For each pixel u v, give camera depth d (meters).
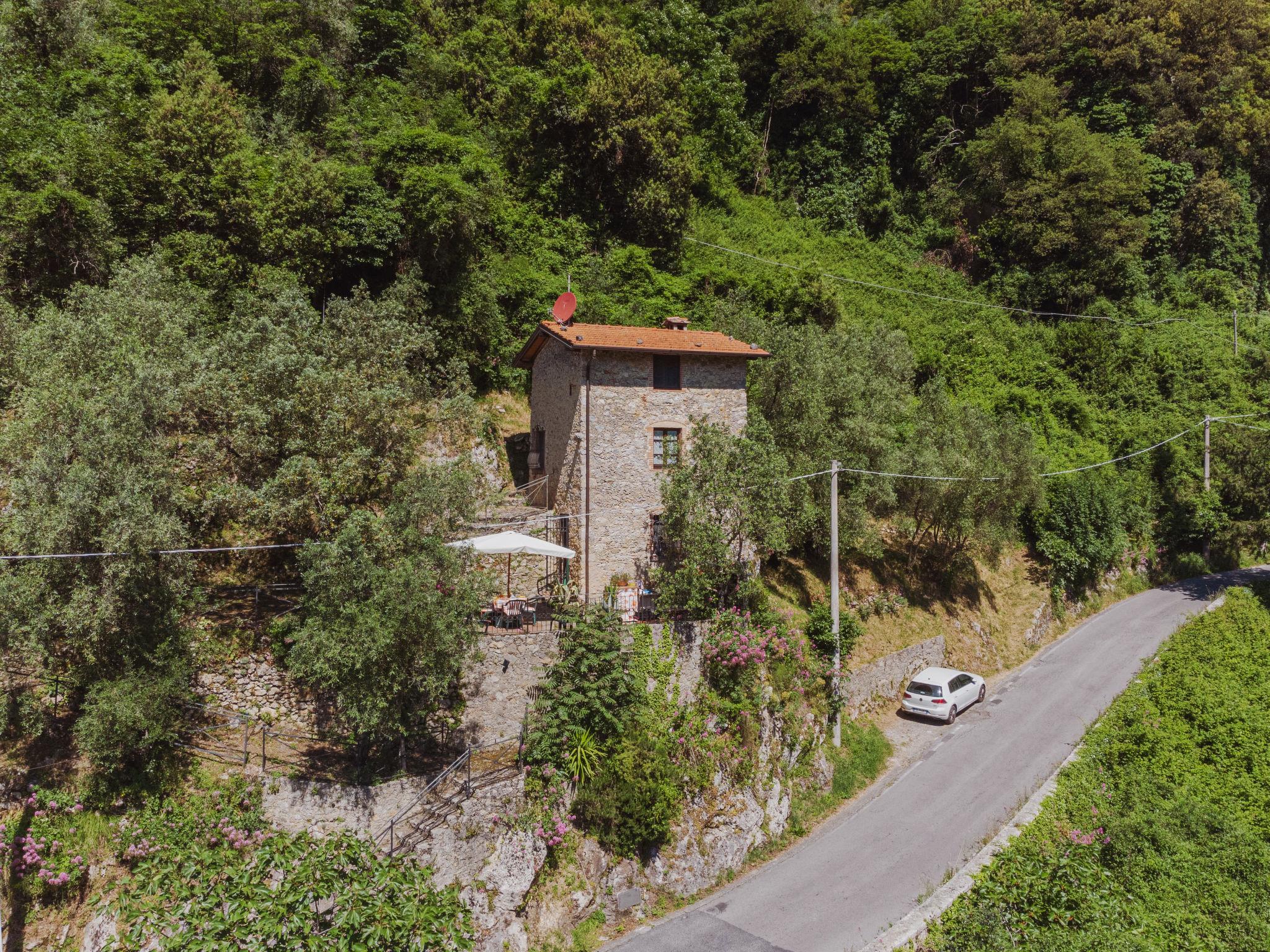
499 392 29.91
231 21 34.91
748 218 51.22
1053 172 55.22
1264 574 41.94
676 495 20.98
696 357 23.31
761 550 23.06
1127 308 54.38
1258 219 63.75
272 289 22.67
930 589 32.53
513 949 15.87
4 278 21.38
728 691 21.33
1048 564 36.72
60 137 23.89
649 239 40.47
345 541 15.56
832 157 57.19
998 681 30.84
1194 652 29.45
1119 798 21.25
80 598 13.91
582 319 32.56
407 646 15.44
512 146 38.75
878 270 52.81
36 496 14.32
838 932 17.30
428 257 28.12
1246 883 17.78
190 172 24.67
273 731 16.97
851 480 27.12
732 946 16.89
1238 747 23.36
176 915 12.94
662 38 52.06
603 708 18.45
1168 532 42.06
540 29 43.81
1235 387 48.12
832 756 24.03
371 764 16.67
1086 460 42.41
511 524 23.05
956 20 63.47
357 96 36.59
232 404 17.67
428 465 18.53
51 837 14.01
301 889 13.42
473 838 16.16
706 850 19.36
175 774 15.31
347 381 18.59
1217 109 59.59
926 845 20.59
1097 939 15.14
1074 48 62.84
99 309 18.53
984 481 31.34
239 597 18.69
